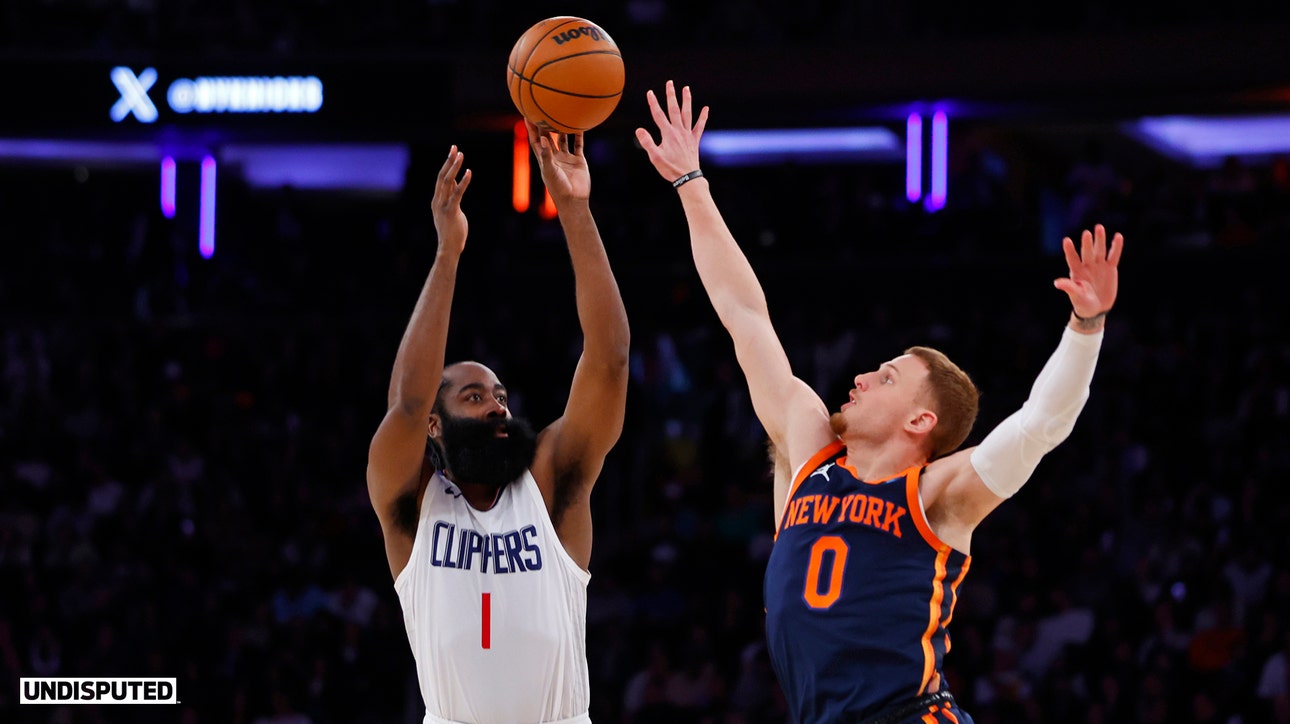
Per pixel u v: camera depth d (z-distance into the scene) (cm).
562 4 1584
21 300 1598
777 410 377
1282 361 1338
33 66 1530
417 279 1588
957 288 1536
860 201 1611
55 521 1279
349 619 1146
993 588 1132
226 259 1620
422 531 400
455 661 389
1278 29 1432
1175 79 1459
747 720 1050
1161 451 1310
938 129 1534
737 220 1599
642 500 1311
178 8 1592
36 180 1792
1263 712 986
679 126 411
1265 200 1490
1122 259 1500
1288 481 1224
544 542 398
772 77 1530
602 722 1095
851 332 1442
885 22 1565
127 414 1444
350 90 1530
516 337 1495
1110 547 1187
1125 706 1016
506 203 1606
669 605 1166
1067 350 322
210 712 1120
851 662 329
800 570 342
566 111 413
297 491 1330
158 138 1545
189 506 1297
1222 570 1119
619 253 1582
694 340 1441
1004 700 1021
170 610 1187
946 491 340
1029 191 1766
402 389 387
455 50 1539
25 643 1184
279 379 1487
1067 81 1484
